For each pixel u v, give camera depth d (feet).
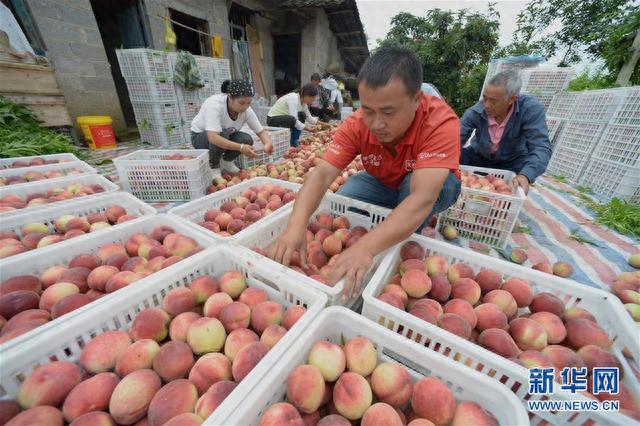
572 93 17.10
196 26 26.00
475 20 45.09
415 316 3.72
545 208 11.05
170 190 9.86
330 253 5.92
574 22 44.68
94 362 3.18
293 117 18.99
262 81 34.30
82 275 4.51
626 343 3.59
